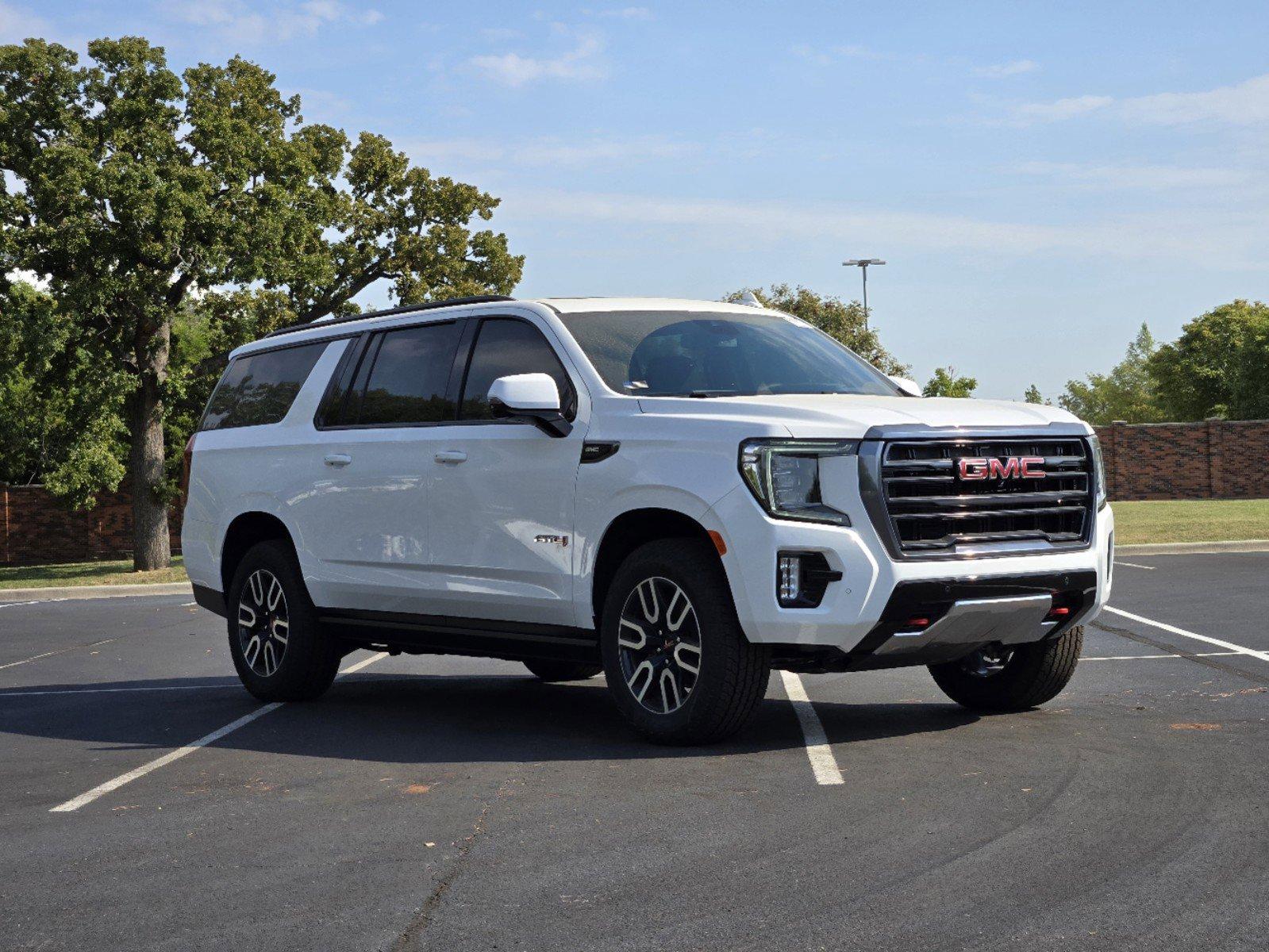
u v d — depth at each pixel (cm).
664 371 709
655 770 613
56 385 3203
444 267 3750
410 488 774
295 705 874
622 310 752
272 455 876
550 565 700
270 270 3123
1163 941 375
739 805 542
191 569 954
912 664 659
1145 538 2325
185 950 395
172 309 3034
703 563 639
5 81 2945
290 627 864
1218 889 418
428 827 527
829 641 609
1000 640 664
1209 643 1066
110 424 3247
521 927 405
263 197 3091
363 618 820
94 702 933
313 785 616
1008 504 644
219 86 3092
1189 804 521
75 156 2797
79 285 2831
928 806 530
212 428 955
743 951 378
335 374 854
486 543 732
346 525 817
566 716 802
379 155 3794
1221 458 4453
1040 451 659
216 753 709
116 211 2841
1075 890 421
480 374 757
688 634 654
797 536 605
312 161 3425
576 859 474
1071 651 728
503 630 738
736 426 628
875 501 607
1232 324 8338
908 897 419
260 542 905
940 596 611
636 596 670
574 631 702
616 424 676
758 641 619
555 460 698
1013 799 538
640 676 671
